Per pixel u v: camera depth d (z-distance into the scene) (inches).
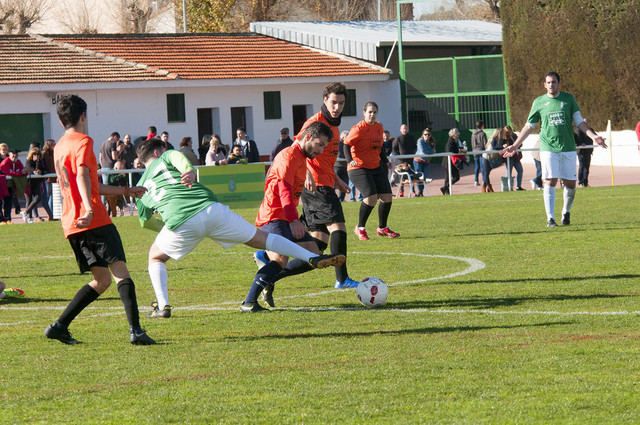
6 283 641.6
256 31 2549.2
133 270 693.9
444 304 491.5
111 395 328.8
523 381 329.4
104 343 419.5
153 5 3398.1
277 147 1423.5
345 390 324.8
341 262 449.4
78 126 409.1
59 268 724.0
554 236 787.4
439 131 2250.2
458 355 370.6
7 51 2023.9
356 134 786.2
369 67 2226.9
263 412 302.4
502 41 2160.4
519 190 1435.8
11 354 400.5
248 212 1236.5
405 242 794.8
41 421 300.2
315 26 2551.7
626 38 1974.7
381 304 488.7
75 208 406.9
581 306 468.1
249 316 475.8
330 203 559.5
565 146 850.1
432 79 2245.3
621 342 383.9
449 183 1430.9
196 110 2032.5
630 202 1093.8
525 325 426.0
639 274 564.4
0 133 1824.6
